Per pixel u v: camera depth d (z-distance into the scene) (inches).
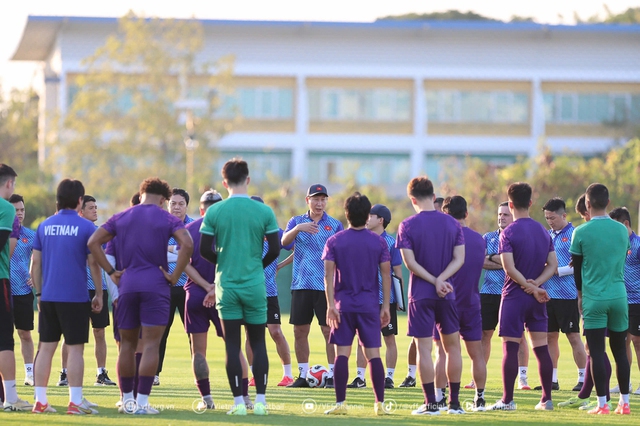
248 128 4010.8
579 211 674.2
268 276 800.9
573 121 4082.2
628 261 757.9
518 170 2258.9
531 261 645.9
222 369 956.0
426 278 608.7
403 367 1008.2
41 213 2428.6
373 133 4060.0
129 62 3440.0
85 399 618.8
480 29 4013.3
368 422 558.9
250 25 3949.3
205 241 592.7
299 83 4010.8
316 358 1082.1
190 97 3705.7
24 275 767.1
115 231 596.7
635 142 2396.7
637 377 904.9
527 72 4062.5
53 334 602.5
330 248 608.1
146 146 3329.2
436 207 818.8
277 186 3385.8
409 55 4065.0
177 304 774.5
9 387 609.0
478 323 647.8
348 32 4015.8
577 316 796.6
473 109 4079.7
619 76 4062.5
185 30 3543.3
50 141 3388.3
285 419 568.4
